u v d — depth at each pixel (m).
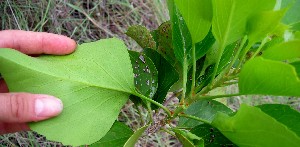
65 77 0.17
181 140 0.18
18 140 0.34
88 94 0.18
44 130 0.17
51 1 0.40
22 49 0.22
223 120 0.16
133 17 0.44
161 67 0.21
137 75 0.21
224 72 0.18
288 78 0.14
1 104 0.17
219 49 0.17
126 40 0.42
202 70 0.20
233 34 0.16
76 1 0.42
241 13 0.15
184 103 0.19
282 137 0.14
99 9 0.43
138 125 0.37
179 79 0.22
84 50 0.19
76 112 0.17
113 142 0.20
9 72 0.17
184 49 0.19
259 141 0.15
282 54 0.15
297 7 0.18
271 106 0.17
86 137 0.17
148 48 0.21
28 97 0.17
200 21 0.17
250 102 0.44
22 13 0.39
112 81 0.18
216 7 0.16
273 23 0.15
